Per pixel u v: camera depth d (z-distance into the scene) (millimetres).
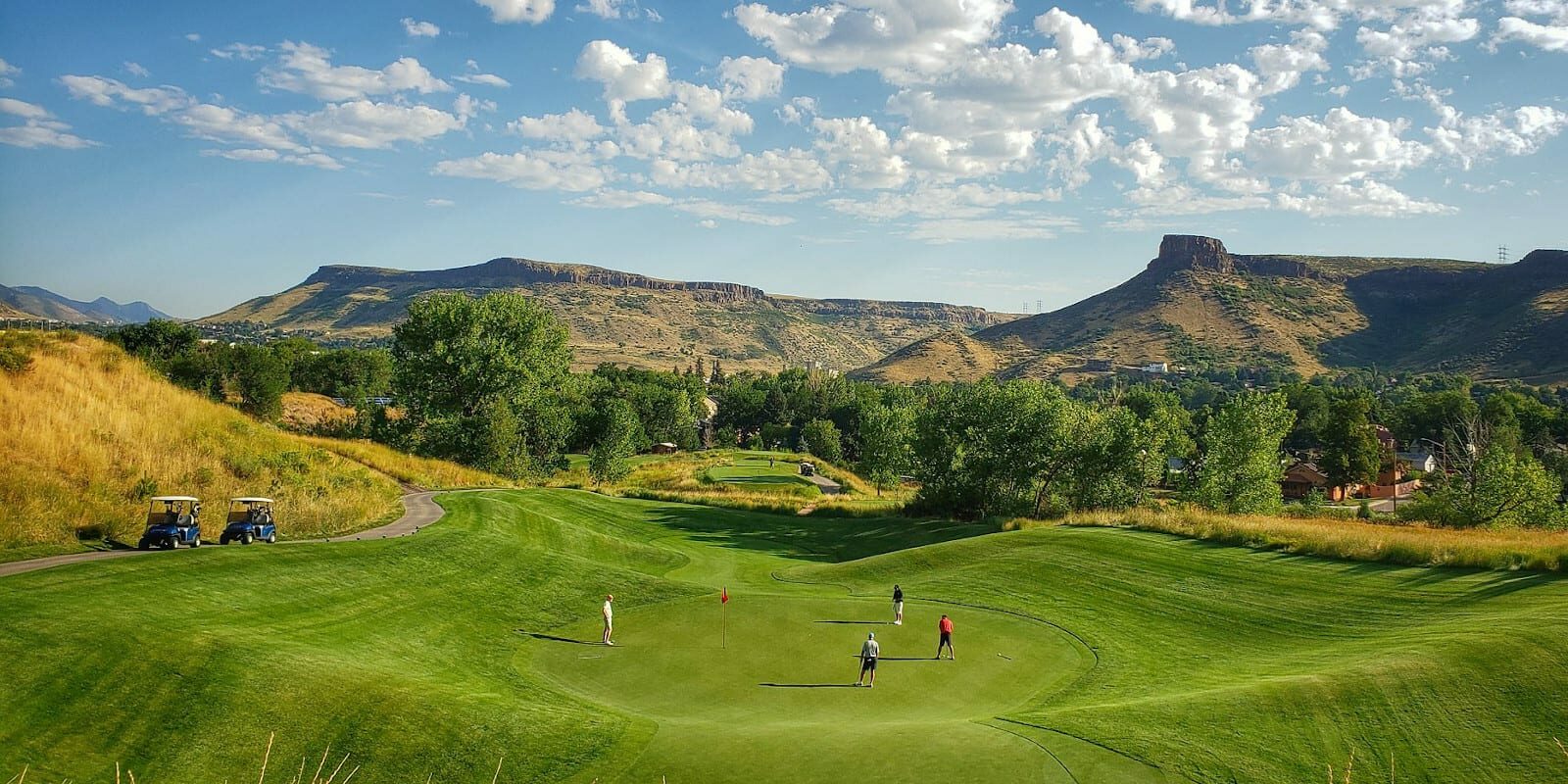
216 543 31297
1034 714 19578
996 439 61594
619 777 15953
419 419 81000
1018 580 35125
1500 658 20469
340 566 28641
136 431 40562
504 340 83250
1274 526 39094
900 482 101562
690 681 22562
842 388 184625
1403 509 66562
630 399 146000
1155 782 15688
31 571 22516
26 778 13484
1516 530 44562
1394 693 19469
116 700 16125
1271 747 17406
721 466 107062
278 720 16703
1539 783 15867
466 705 18844
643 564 42125
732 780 15656
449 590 29094
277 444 50688
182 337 105000
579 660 24406
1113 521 44688
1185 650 26469
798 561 46969
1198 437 118000
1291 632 27203
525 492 57125
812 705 20672
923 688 22125
